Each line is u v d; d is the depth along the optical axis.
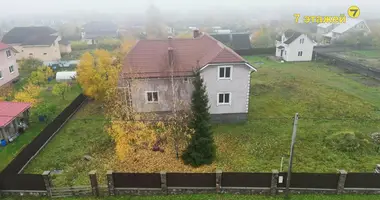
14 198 15.10
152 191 15.11
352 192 14.65
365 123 24.44
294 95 32.06
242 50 58.41
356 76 40.16
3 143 21.36
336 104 29.03
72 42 78.75
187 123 19.72
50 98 32.22
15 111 22.94
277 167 17.88
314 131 22.91
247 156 19.31
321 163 18.25
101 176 17.14
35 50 56.72
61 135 23.00
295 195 14.78
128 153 19.20
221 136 22.45
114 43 73.88
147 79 23.72
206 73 23.27
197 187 15.05
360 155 19.03
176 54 25.30
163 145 20.41
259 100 30.62
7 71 37.56
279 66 47.62
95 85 27.92
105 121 25.48
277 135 22.38
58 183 16.48
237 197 14.77
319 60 51.72
